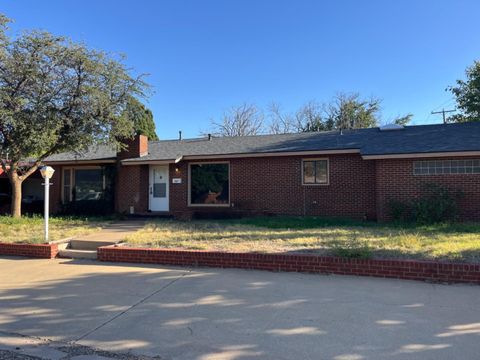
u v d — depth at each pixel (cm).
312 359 426
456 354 429
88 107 1562
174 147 1970
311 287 680
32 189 2517
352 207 1561
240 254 826
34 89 1499
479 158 1322
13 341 498
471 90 2795
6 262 957
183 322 538
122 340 489
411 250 818
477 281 677
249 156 1681
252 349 453
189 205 1797
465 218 1328
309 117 4438
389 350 441
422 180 1366
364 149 1444
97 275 798
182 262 865
